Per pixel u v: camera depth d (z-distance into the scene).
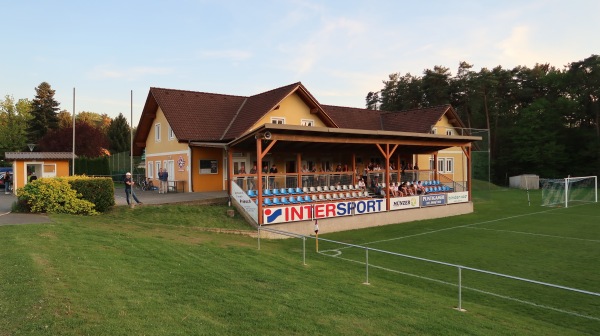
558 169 64.62
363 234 21.08
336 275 11.75
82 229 13.53
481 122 73.94
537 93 74.00
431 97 71.38
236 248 14.29
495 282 12.16
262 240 18.23
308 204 21.05
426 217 27.31
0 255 9.45
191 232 16.84
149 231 15.48
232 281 9.55
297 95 31.02
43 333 5.70
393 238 19.88
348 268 13.26
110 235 13.13
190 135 27.75
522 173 66.56
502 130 71.25
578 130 65.69
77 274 8.52
